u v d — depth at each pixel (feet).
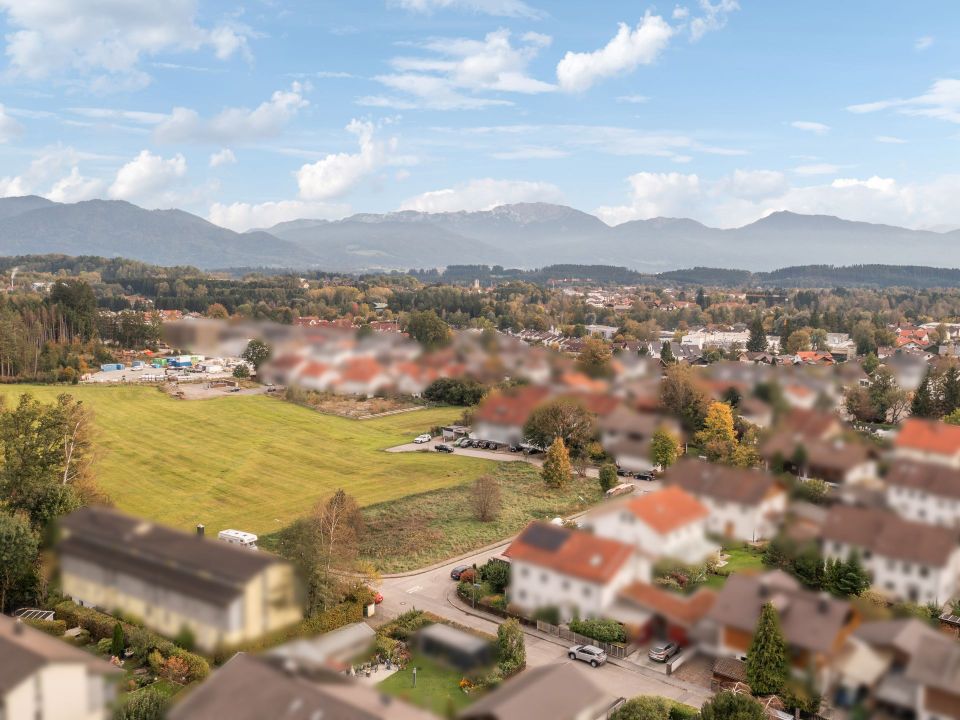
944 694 144.87
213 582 167.43
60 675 130.41
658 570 210.38
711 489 245.86
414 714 122.52
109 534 186.50
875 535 206.69
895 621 164.86
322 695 118.83
